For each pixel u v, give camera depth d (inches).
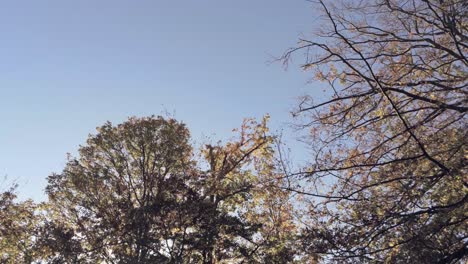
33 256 960.3
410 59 452.1
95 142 1092.5
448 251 387.2
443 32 440.1
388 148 442.6
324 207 417.1
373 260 389.1
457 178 366.6
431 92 419.8
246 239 904.9
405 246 380.5
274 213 827.4
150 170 1087.6
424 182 391.5
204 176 1029.8
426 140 414.6
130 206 1013.2
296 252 417.7
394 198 403.9
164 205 959.0
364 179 426.0
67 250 944.3
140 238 928.3
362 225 394.0
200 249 915.4
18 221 1013.2
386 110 437.1
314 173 422.6
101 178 1058.7
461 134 402.3
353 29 448.5
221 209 979.3
